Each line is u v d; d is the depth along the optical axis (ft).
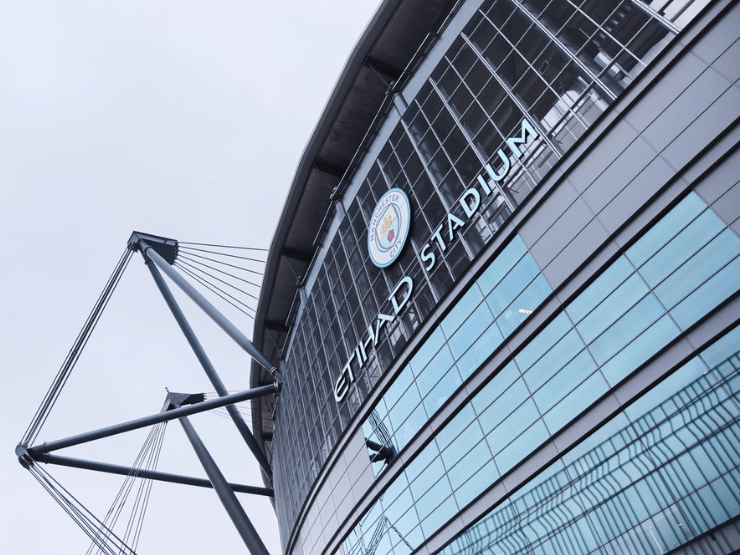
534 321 69.92
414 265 98.48
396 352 97.86
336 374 118.01
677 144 60.03
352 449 102.17
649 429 56.03
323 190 138.31
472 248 84.99
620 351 60.13
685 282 56.39
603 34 75.20
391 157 111.86
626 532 55.31
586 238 66.33
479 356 76.89
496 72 91.71
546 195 72.23
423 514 80.84
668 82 62.75
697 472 51.42
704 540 49.62
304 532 120.16
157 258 183.42
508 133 85.81
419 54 109.29
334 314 123.75
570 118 75.92
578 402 62.69
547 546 62.23
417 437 85.05
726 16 59.57
